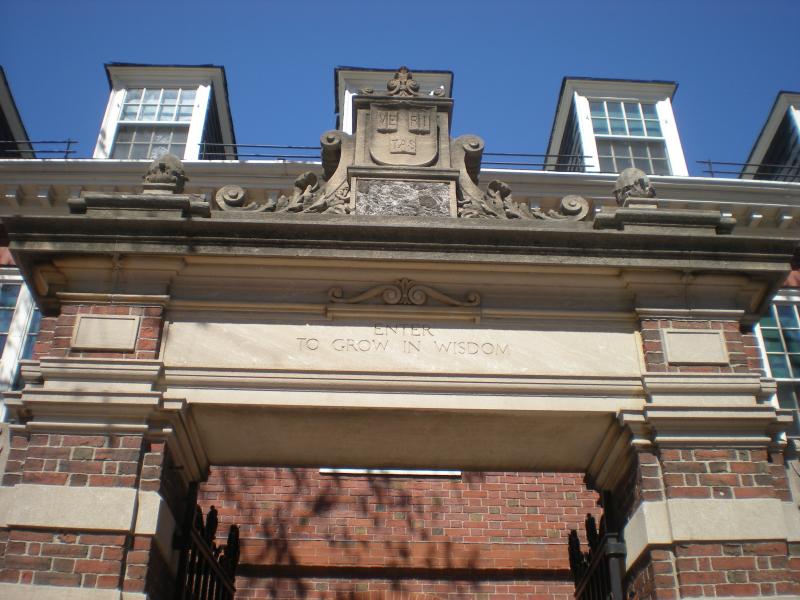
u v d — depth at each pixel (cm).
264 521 991
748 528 543
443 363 599
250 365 593
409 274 628
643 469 570
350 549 982
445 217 645
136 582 520
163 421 574
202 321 612
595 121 1355
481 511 1018
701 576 527
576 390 594
